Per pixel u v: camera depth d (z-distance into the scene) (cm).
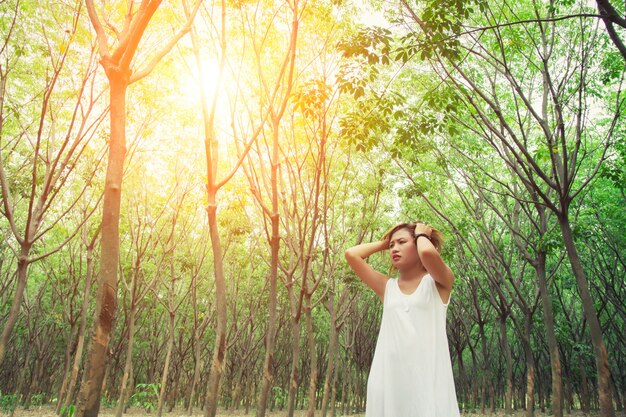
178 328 2684
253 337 3091
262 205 1094
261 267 2670
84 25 1077
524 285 2634
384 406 211
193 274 2139
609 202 2198
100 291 442
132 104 1407
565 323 2816
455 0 786
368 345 3441
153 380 3073
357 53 834
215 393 751
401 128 1073
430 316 216
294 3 920
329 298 1945
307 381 3862
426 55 813
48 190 1050
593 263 2541
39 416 2103
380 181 1716
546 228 1595
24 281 1022
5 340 970
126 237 2248
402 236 238
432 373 205
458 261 2423
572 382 3519
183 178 1731
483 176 1842
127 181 1736
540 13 1286
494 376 4184
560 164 1360
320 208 1550
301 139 1462
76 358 1700
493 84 1423
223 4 790
